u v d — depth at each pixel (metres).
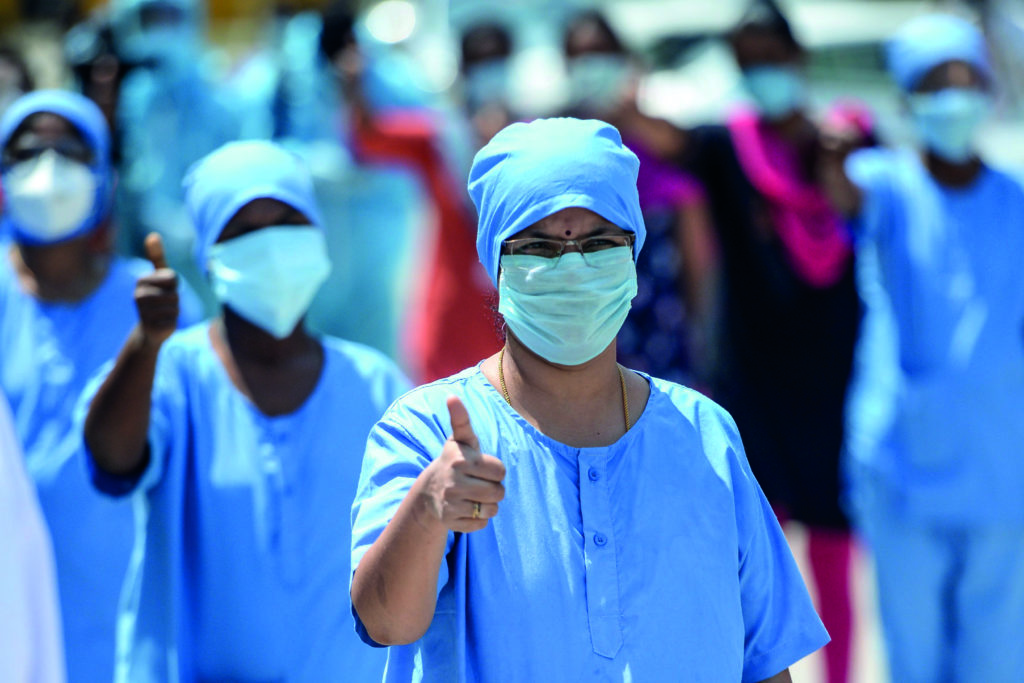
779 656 7.21
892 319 13.90
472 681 6.57
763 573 7.18
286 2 25.12
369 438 7.05
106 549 11.70
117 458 9.45
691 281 15.74
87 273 12.59
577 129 6.94
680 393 7.30
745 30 15.52
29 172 12.20
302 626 9.50
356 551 6.65
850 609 14.75
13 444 7.05
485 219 7.02
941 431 13.52
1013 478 13.41
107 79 19.09
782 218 15.31
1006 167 14.10
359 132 18.53
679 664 6.64
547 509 6.71
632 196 6.97
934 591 13.76
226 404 9.78
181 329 12.12
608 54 16.34
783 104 15.62
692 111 24.78
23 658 6.79
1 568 6.71
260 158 10.35
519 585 6.57
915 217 13.83
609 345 7.15
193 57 21.86
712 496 6.98
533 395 7.02
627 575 6.67
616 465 6.88
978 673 13.63
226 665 9.42
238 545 9.47
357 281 22.70
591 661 6.52
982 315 13.53
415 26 30.64
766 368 15.30
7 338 12.19
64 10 28.12
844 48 27.48
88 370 12.23
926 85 13.73
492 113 17.88
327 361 10.20
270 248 9.96
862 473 14.09
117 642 11.67
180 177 21.16
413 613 6.40
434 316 17.97
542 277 6.80
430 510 6.18
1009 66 23.12
